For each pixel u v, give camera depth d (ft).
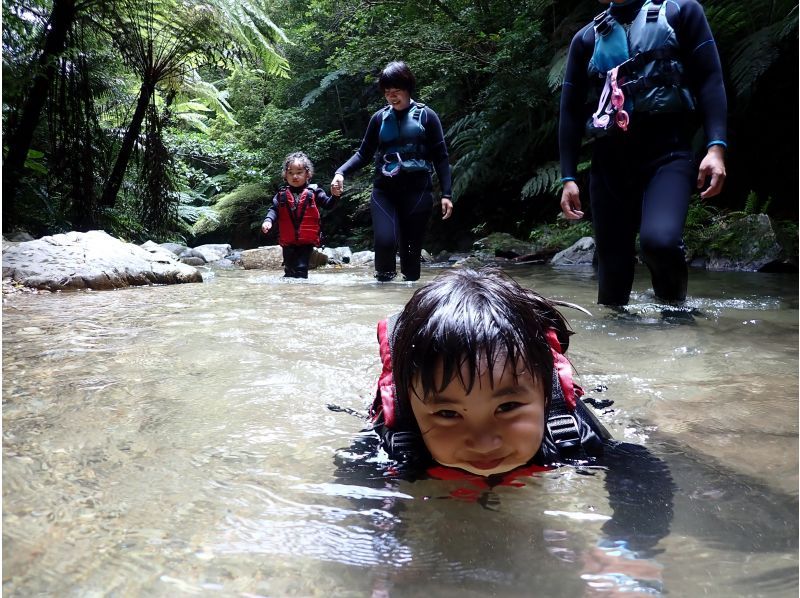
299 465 3.77
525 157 36.42
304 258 19.15
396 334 3.51
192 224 54.24
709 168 9.82
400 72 16.96
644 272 18.76
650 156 10.48
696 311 10.17
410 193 17.30
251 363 6.61
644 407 5.01
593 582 2.46
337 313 10.30
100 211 30.32
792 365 6.45
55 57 25.45
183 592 2.41
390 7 40.73
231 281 17.99
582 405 4.10
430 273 20.49
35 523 3.00
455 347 3.05
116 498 3.29
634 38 10.30
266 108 56.24
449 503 3.21
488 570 2.55
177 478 3.57
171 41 31.83
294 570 2.56
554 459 3.70
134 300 12.53
